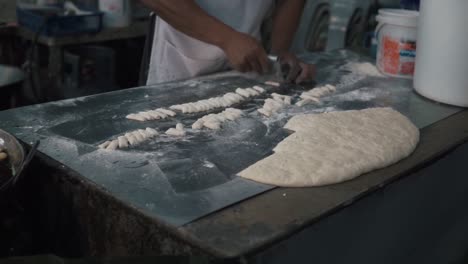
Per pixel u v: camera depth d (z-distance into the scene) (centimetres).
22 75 237
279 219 97
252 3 208
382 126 145
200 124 142
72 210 115
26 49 317
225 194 105
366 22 303
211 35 182
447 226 153
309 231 98
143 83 242
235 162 121
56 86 300
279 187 110
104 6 315
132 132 134
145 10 337
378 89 188
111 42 352
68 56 312
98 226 109
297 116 151
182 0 175
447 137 143
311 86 188
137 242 100
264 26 298
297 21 225
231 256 85
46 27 285
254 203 103
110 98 165
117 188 106
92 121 144
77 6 326
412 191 128
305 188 111
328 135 137
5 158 121
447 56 164
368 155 124
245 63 184
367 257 119
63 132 135
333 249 107
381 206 118
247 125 146
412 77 202
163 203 101
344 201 105
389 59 203
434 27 166
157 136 135
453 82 166
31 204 126
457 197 153
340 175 114
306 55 236
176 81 189
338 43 309
